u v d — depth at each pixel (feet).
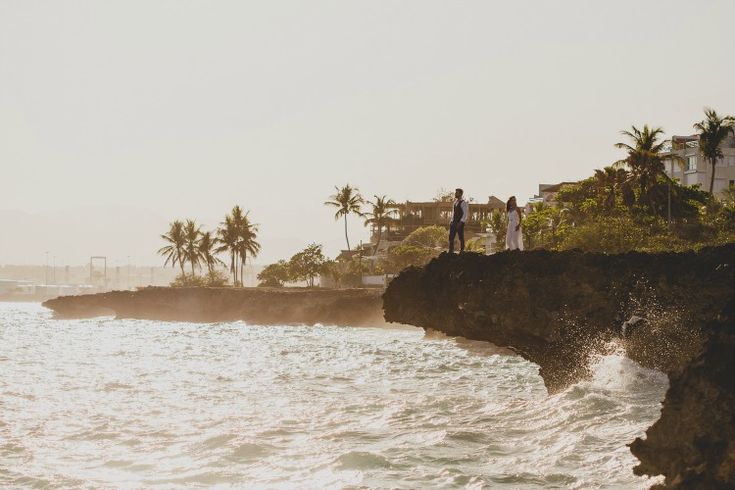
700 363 25.11
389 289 86.69
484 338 78.38
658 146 287.07
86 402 75.36
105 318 361.51
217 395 80.89
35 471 45.83
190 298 341.82
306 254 447.01
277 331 248.93
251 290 333.83
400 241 517.55
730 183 364.79
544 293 71.05
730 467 22.80
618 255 69.51
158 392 83.71
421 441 50.49
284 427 59.00
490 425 54.19
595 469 40.01
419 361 124.47
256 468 45.57
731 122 309.22
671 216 284.41
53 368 115.14
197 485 42.32
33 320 346.33
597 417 51.21
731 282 60.80
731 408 23.79
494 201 539.29
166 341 197.16
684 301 62.80
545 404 59.26
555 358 70.23
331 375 102.94
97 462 48.29
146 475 44.60
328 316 282.97
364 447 49.85
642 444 25.66
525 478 39.50
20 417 65.51
